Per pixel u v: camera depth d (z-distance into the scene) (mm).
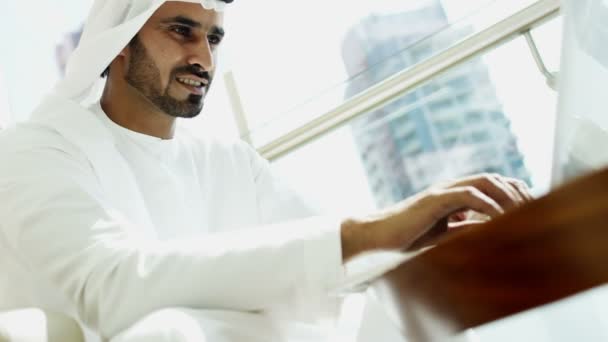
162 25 1433
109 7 1395
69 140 1221
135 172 1416
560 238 363
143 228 1206
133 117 1481
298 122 2613
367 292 1025
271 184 1559
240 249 826
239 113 2660
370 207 2627
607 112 480
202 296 831
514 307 399
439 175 2613
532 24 2320
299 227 812
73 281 954
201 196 1486
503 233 380
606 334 604
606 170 336
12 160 1157
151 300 855
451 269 415
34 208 1046
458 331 459
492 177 737
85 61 1381
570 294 376
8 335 802
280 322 868
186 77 1441
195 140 1583
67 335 907
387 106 2562
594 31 498
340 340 1022
